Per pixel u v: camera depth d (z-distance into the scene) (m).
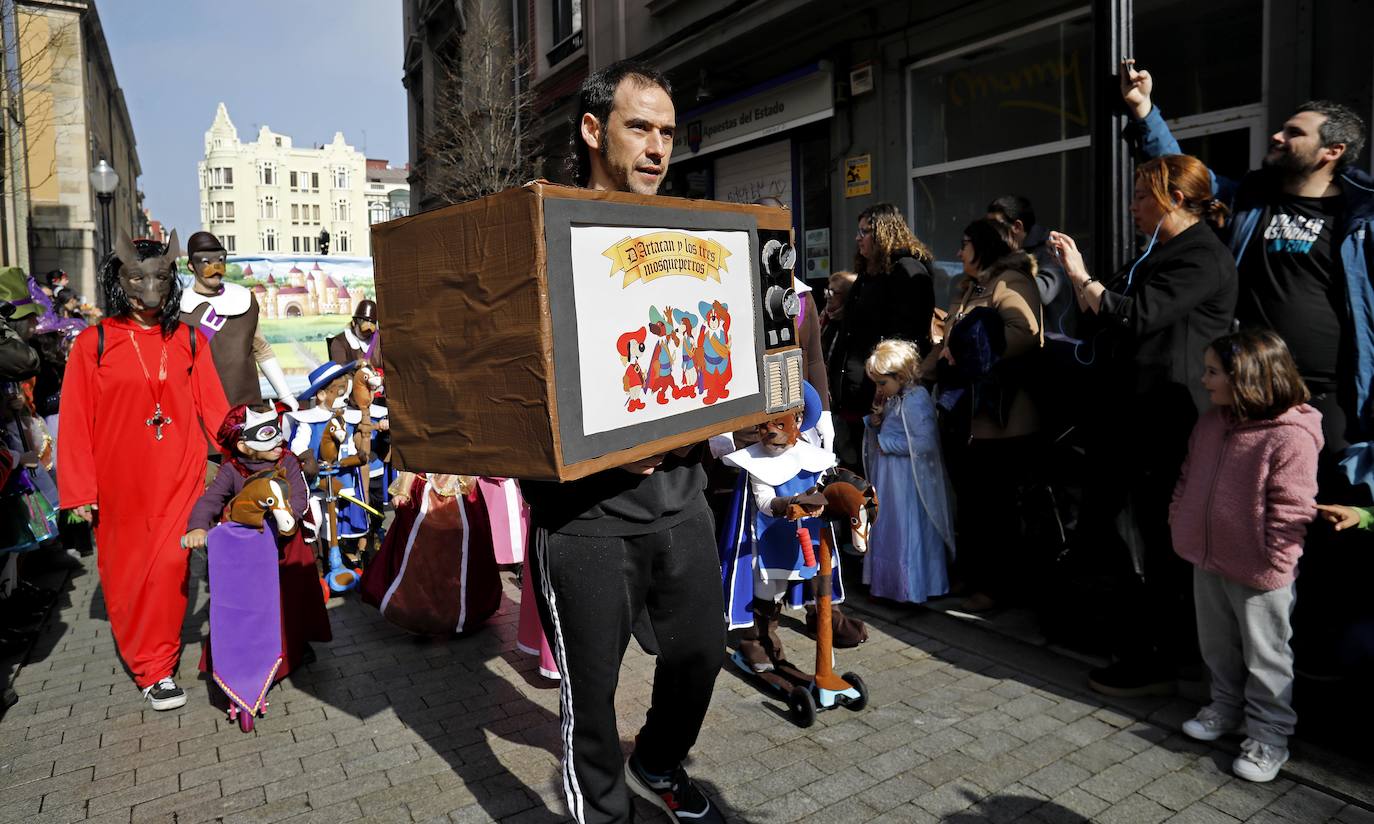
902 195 7.69
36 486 5.14
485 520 4.75
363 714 3.83
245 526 3.78
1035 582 4.57
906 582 4.65
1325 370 3.48
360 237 118.94
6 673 4.44
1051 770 3.13
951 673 4.00
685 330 2.12
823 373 4.45
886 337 5.31
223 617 3.68
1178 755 3.20
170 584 3.95
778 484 3.81
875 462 4.82
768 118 9.02
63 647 4.86
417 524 4.61
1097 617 3.97
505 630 4.88
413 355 2.07
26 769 3.40
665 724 2.64
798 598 4.16
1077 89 6.30
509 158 13.70
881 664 4.14
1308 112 3.42
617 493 2.30
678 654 2.50
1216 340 3.10
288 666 4.12
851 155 8.18
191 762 3.43
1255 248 3.62
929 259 5.47
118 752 3.53
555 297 1.75
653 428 2.00
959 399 4.68
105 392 3.92
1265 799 2.90
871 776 3.13
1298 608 3.27
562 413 1.76
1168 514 3.53
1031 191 6.71
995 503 4.68
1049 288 5.18
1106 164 3.86
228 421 3.90
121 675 4.41
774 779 3.13
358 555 6.32
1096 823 2.81
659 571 2.43
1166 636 3.68
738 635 4.64
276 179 113.56
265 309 10.21
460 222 1.90
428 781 3.22
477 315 1.88
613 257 1.90
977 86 7.05
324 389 6.05
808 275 9.14
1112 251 3.86
